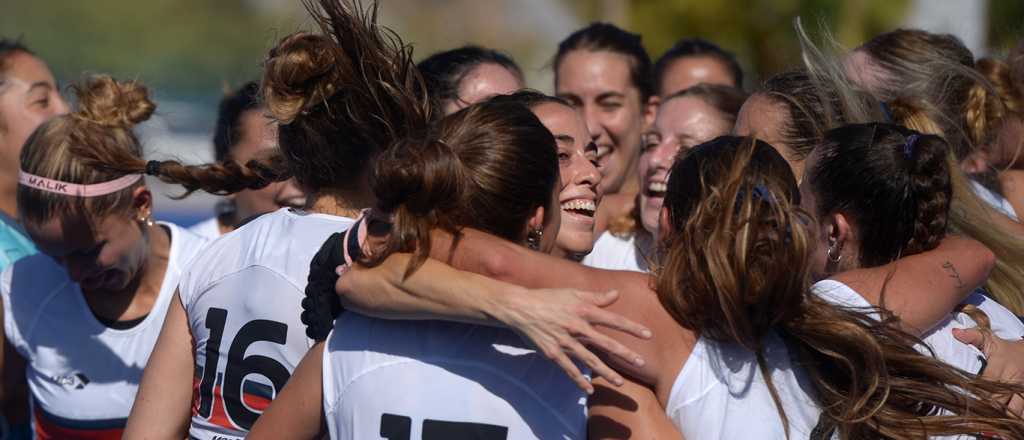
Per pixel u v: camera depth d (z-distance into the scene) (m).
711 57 20.56
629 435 8.10
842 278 8.85
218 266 9.77
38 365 12.58
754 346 8.07
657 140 13.78
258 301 9.33
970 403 8.32
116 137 11.44
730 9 33.91
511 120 8.20
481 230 8.14
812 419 8.23
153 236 12.58
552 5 52.50
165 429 9.73
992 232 10.84
